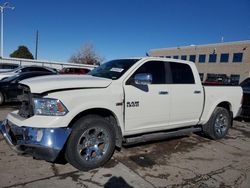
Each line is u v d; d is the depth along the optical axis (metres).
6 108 8.90
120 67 4.55
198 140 5.96
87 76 4.36
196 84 5.43
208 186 3.61
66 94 3.60
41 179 3.54
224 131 6.12
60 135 3.46
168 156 4.73
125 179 3.68
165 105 4.77
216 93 5.80
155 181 3.67
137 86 4.36
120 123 4.18
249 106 8.01
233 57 42.31
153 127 4.71
